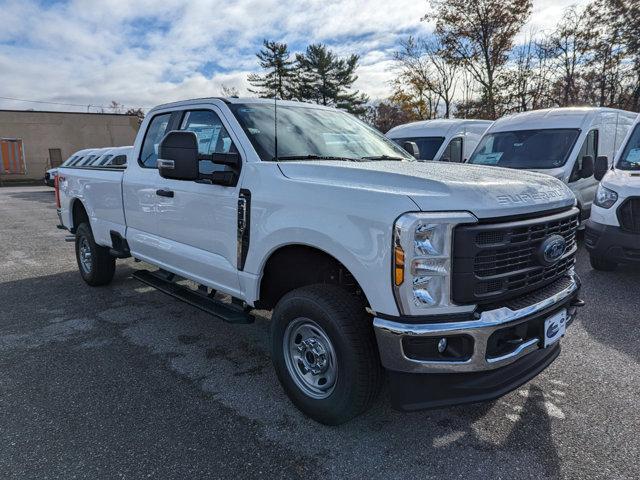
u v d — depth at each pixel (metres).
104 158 14.88
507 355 2.59
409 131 11.97
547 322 2.82
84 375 3.73
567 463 2.65
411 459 2.69
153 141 4.60
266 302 3.51
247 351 4.20
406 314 2.45
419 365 2.47
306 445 2.82
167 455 2.73
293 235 2.92
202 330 4.70
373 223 2.50
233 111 3.72
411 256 2.38
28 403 3.30
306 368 3.05
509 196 2.68
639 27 24.53
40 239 10.09
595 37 25.92
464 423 3.04
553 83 28.06
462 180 2.70
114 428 3.00
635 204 5.68
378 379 2.75
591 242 6.15
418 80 31.02
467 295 2.45
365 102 51.62
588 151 8.34
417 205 2.44
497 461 2.67
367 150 3.99
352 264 2.60
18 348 4.26
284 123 3.83
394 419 3.09
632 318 4.83
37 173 38.12
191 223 3.88
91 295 5.87
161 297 5.76
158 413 3.17
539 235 2.79
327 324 2.77
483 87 28.73
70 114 38.75
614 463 2.64
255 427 3.01
